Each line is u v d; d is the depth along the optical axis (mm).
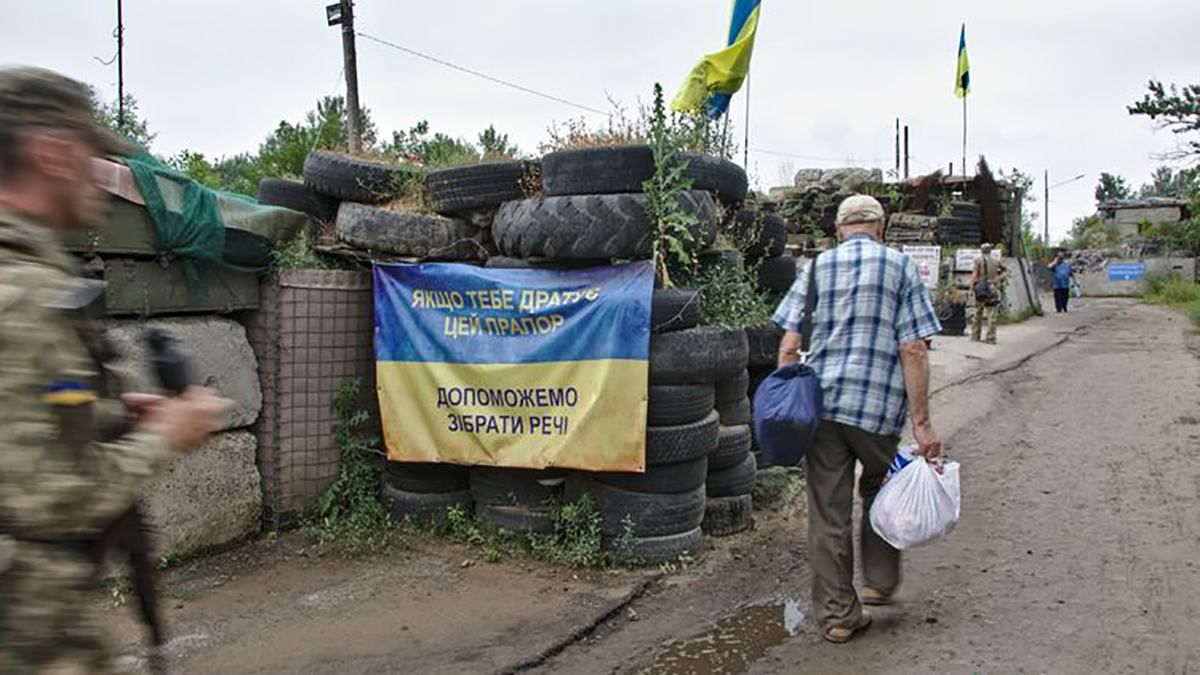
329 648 4727
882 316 4668
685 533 5926
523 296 6031
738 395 6625
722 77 9352
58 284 1894
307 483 6516
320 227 7289
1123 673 4281
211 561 5941
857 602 4809
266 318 6387
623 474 5859
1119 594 5184
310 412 6512
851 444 4738
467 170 6711
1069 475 7699
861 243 4781
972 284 18547
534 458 5969
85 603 1948
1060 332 20688
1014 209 26828
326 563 5938
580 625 4969
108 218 5375
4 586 1820
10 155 1958
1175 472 7621
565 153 6066
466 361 6141
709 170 6559
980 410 10727
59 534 1867
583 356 5836
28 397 1808
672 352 5754
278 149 13609
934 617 4992
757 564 5953
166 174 5707
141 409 2084
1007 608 5070
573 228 5898
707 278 6555
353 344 6715
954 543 6152
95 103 2402
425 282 6316
